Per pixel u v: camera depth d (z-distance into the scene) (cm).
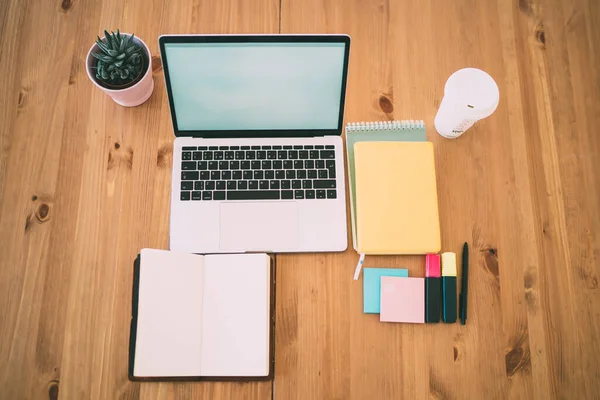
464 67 108
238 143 98
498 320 95
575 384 93
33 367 91
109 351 93
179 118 97
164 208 99
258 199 97
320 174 98
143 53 99
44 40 106
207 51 91
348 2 110
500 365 93
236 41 90
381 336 94
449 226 99
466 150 103
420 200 96
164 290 85
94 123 103
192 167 97
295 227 96
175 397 91
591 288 97
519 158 103
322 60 92
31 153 101
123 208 99
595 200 102
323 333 94
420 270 97
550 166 103
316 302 95
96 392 91
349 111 105
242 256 92
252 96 95
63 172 100
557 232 100
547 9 109
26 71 105
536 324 95
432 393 92
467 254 97
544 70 108
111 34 104
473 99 95
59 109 103
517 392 92
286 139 99
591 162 103
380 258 97
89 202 99
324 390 92
